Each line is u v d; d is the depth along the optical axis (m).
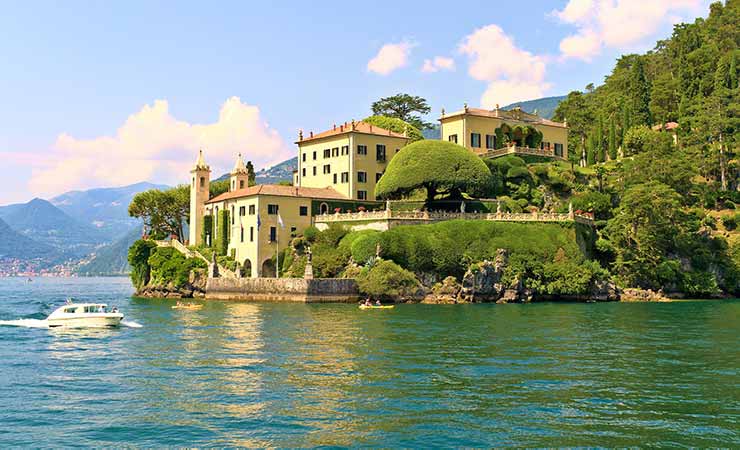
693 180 154.25
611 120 172.50
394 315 79.06
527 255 104.44
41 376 44.06
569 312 84.31
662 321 73.75
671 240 122.31
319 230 115.81
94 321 70.19
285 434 31.34
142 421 33.59
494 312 83.62
